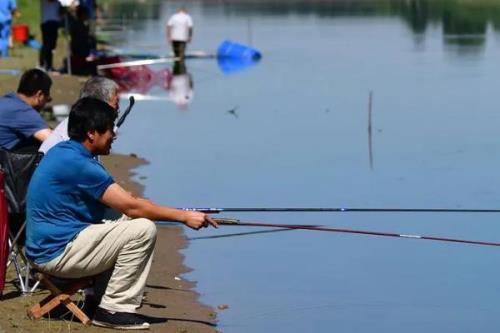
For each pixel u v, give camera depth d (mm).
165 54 75750
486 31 95250
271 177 35844
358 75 64125
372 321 22406
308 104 52750
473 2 133625
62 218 19141
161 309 22094
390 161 38688
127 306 19594
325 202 32344
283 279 25000
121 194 19062
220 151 40438
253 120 47938
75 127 19359
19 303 20703
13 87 49844
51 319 19875
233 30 101125
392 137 43500
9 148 23109
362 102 53188
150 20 113312
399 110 50656
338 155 39812
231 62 73125
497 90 57031
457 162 38469
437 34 93188
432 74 64188
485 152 40281
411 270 25969
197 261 26125
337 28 101875
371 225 30094
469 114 49406
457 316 22828
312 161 38688
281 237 28625
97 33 93625
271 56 76625
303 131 45031
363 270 25922
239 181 35188
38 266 19266
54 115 45719
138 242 19141
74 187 19062
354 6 134125
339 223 30281
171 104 53094
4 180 20500
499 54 75812
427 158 39156
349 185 34750
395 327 22109
